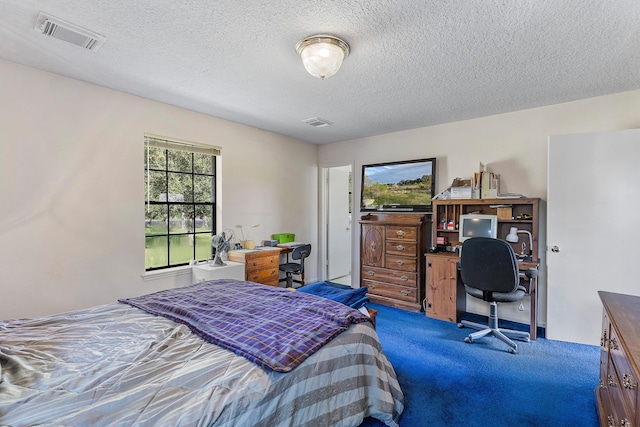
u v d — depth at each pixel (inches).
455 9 66.4
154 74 100.7
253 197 167.5
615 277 107.6
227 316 67.7
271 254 155.3
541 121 130.3
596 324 110.3
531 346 111.3
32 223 96.7
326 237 215.9
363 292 99.9
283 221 185.5
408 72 97.7
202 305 75.5
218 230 153.4
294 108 133.8
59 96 101.3
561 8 65.6
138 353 51.5
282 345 54.8
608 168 108.1
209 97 121.4
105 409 37.3
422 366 97.1
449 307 136.0
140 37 78.7
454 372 93.6
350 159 195.0
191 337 58.7
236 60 90.7
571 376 91.0
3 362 47.9
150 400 39.7
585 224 111.5
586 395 81.7
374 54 86.2
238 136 158.9
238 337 57.1
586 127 120.8
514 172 136.7
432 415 74.1
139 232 121.6
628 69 94.5
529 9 66.1
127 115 117.6
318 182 211.2
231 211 156.7
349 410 59.5
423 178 162.1
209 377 45.7
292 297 83.4
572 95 117.0
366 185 185.8
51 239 100.3
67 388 41.3
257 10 67.4
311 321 65.7
